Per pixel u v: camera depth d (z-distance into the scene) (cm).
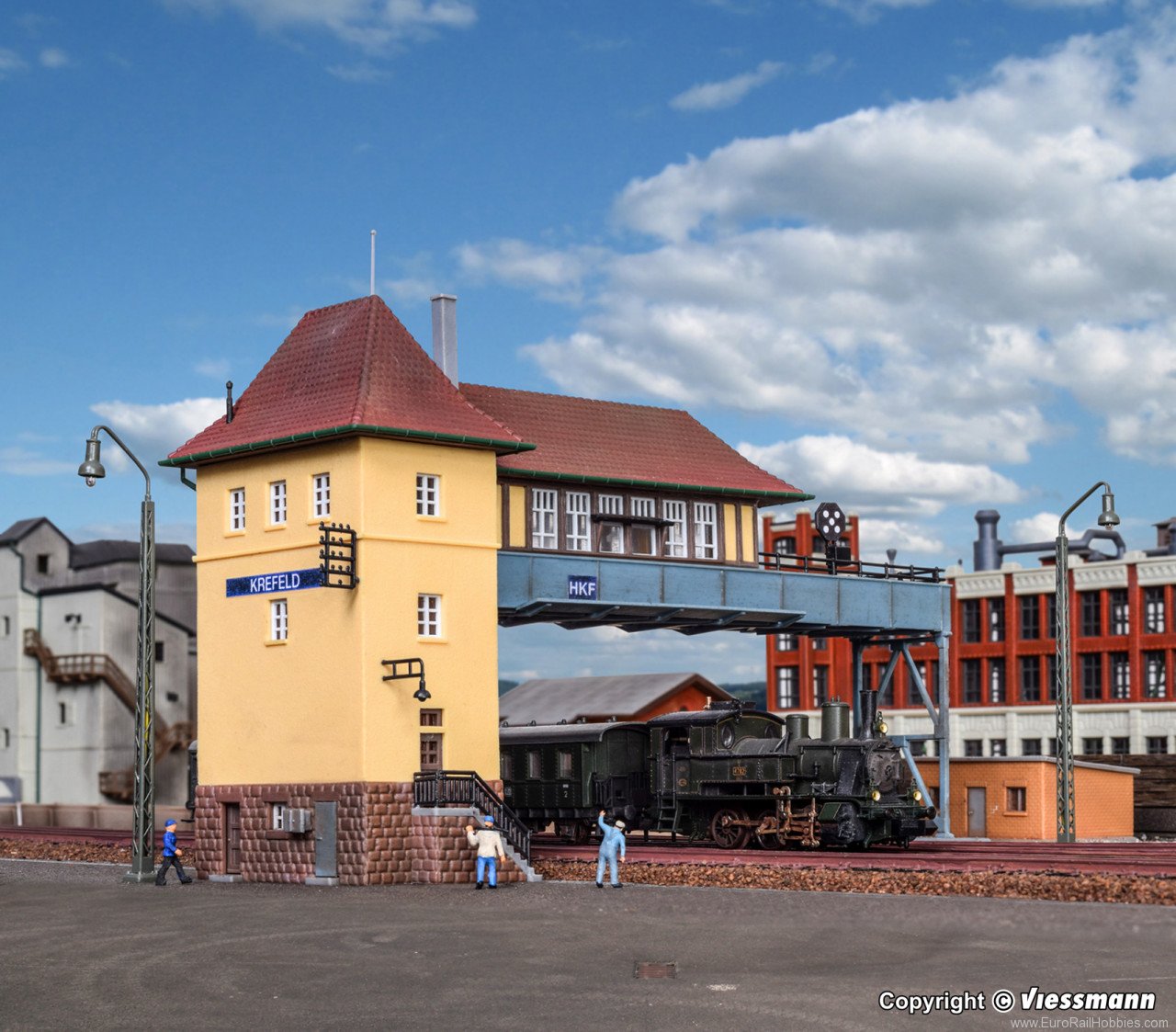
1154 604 8406
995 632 9056
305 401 3766
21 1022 1792
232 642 3834
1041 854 3525
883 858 3331
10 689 7188
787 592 4566
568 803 4434
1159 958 2073
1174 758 5272
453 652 3678
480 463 3794
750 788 4072
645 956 2197
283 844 3650
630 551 4250
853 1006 1783
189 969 2167
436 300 4162
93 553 7112
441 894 3222
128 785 6975
